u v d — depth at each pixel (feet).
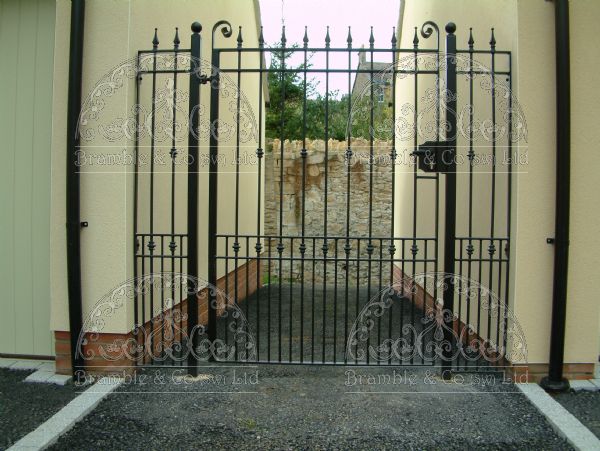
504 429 8.35
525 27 9.75
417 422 8.58
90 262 10.02
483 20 11.91
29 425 8.27
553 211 9.86
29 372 10.52
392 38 10.16
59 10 9.93
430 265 17.40
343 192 25.46
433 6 17.20
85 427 8.32
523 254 9.87
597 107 9.75
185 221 13.53
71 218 9.77
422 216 18.83
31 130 10.82
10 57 10.85
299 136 30.86
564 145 9.48
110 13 9.82
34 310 11.02
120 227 9.92
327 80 10.13
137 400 9.35
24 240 10.94
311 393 9.73
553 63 9.78
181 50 10.05
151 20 11.03
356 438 8.05
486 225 11.85
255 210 24.39
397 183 24.93
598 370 10.55
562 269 9.59
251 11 22.56
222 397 9.52
